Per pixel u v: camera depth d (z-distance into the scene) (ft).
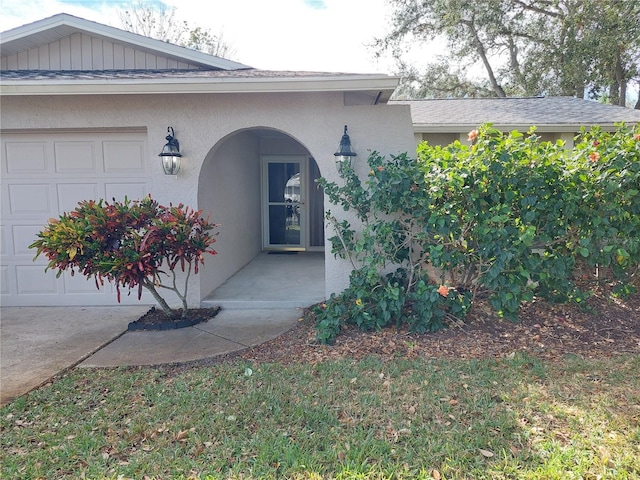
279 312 18.13
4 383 11.72
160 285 16.65
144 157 19.08
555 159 15.07
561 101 35.65
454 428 9.06
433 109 33.78
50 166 19.27
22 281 19.63
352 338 14.47
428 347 13.62
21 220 19.48
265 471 7.81
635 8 46.73
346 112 18.04
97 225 14.76
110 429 9.32
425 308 14.49
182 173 18.33
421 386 11.00
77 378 11.92
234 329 15.99
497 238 14.47
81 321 17.31
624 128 15.28
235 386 11.19
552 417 9.37
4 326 16.72
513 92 64.54
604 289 17.43
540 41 55.67
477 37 57.93
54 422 9.67
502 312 14.96
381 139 18.07
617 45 49.49
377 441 8.64
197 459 8.21
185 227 15.64
